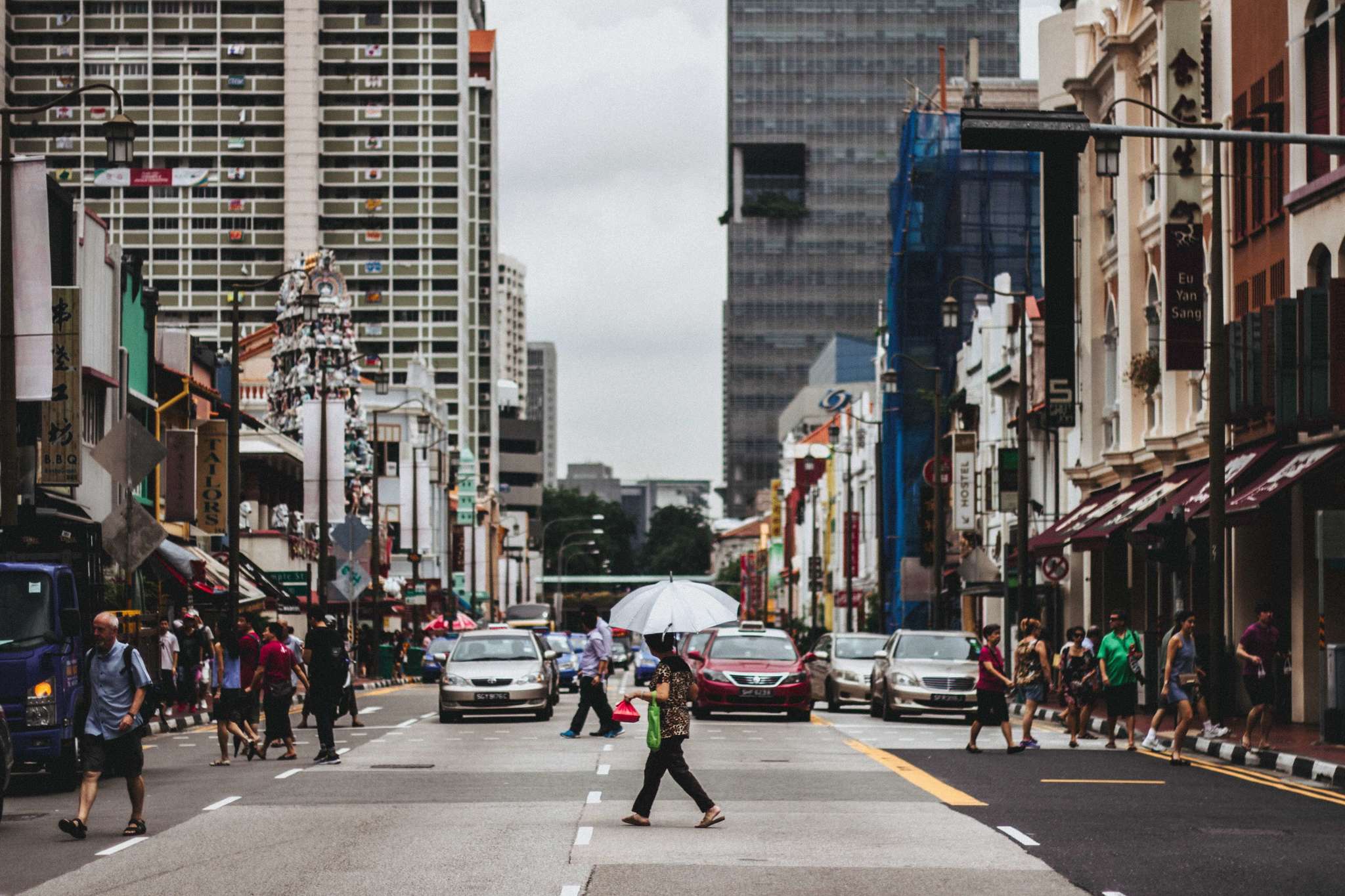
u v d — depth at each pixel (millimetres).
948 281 102688
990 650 32906
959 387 91688
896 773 28219
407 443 132125
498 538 191625
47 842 19672
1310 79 40312
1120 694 33906
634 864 17312
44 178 36531
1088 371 59094
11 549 28375
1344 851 18297
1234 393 42031
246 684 33781
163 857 18234
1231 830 20219
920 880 16172
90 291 52062
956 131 103500
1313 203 39219
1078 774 28031
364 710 52719
